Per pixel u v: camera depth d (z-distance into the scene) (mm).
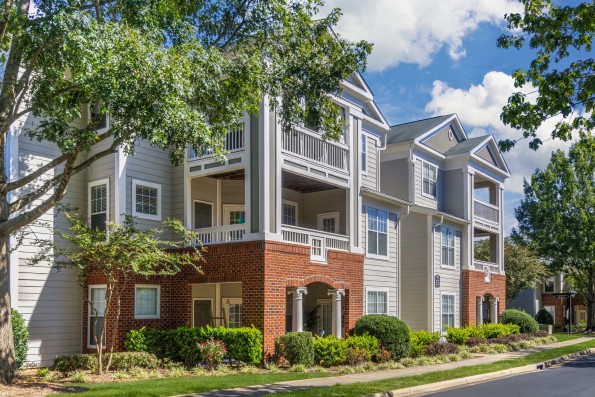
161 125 11789
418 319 29172
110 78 11266
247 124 19219
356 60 15102
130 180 19656
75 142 13742
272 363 18094
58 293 19156
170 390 13109
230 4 14773
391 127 34062
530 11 12828
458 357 23031
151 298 19766
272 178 19047
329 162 22109
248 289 18516
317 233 21047
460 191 32594
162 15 13727
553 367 22094
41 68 14312
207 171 20125
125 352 17312
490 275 35000
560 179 45938
